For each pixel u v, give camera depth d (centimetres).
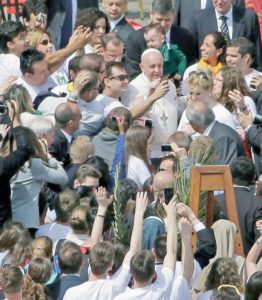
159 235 3272
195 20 4788
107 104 4172
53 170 3697
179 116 4325
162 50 4522
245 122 4147
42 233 3522
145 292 3102
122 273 3166
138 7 5716
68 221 3512
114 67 4228
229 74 4197
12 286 3022
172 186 3541
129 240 3438
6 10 5075
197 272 3319
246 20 4816
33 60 4191
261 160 4066
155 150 4256
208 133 3972
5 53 4403
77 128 3975
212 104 4138
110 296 3141
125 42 4706
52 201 3756
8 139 3603
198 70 4275
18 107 3719
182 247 3272
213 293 3138
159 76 4278
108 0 4747
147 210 3478
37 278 3100
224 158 3938
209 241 3366
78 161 3856
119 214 3444
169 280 3136
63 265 3203
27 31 4544
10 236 3281
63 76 4450
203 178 3462
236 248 3497
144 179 3878
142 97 4256
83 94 4119
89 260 3175
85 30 4356
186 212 3381
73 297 3136
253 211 3656
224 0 4769
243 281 3316
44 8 4616
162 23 4634
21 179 3666
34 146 3653
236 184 3694
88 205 3462
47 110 4091
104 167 3747
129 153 3894
